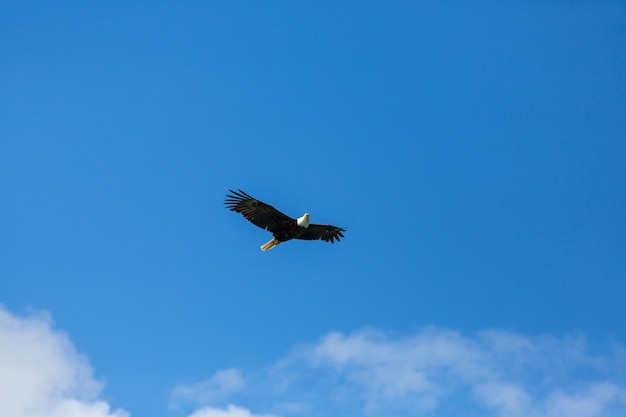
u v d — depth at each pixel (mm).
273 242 31984
